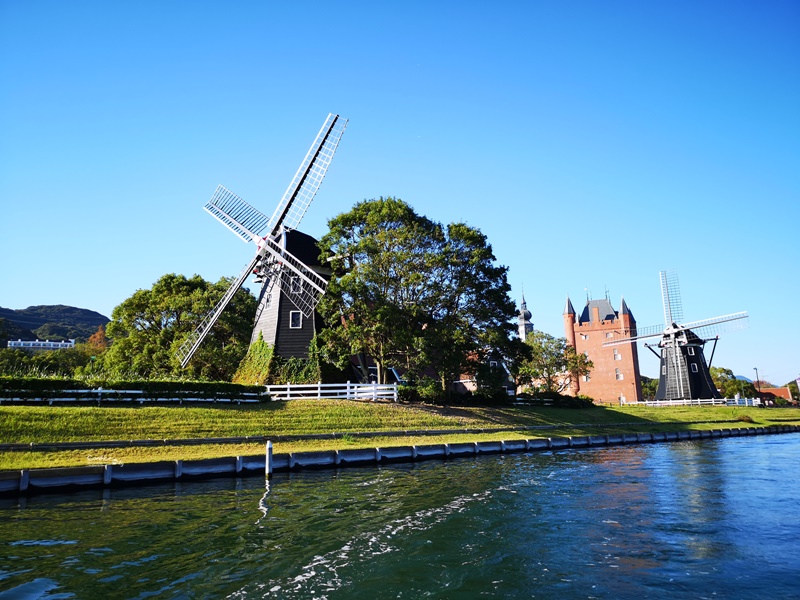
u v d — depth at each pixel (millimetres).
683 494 21969
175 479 25234
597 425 54812
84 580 12016
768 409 84188
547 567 13102
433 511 18734
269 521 17266
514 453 38500
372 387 46531
